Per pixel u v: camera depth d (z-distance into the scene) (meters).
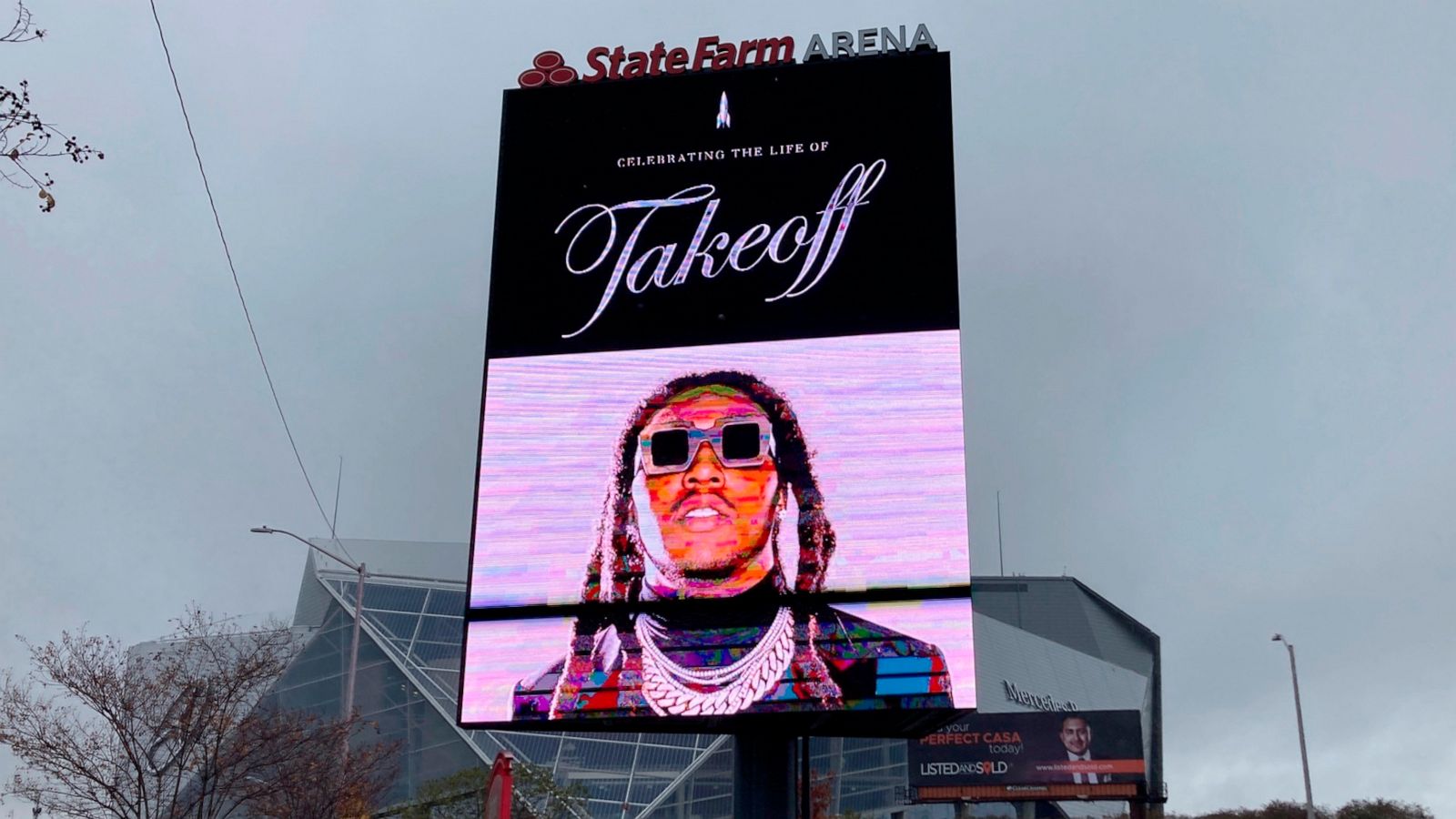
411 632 92.44
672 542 30.02
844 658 28.80
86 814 36.22
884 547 29.42
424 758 85.38
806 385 30.77
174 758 37.47
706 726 30.03
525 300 32.16
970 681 28.34
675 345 31.42
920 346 30.73
